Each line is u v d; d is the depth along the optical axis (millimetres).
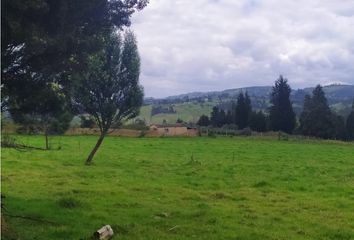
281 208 19984
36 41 10758
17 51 11805
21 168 31578
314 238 14875
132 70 35438
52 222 14883
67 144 60969
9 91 12539
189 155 49938
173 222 16188
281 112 118000
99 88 34812
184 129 110875
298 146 76062
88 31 12719
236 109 127000
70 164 35750
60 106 13867
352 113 115438
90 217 16312
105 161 39375
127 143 69000
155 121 159250
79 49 12453
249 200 21969
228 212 18516
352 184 28234
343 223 17203
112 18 12875
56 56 12344
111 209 18078
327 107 113375
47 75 12883
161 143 71812
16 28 10305
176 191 23938
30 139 66562
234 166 38281
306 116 114125
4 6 10172
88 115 36188
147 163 39094
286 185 27531
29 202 18484
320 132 111062
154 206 19203
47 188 23047
